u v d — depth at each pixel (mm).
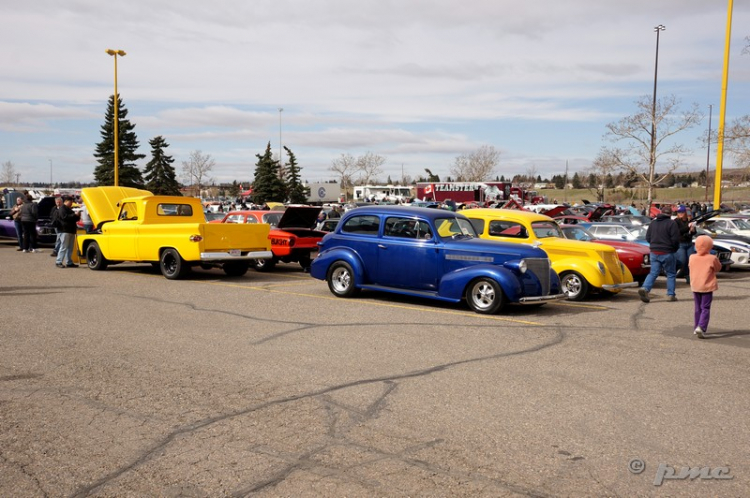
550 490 3809
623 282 12070
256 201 67312
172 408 5262
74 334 8148
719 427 4895
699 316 8273
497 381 6117
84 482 3906
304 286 13297
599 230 17281
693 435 4723
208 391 5738
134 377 6180
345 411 5211
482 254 10242
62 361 6762
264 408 5273
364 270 11430
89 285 12945
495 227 12984
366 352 7297
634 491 3807
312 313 9914
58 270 15633
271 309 10266
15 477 3973
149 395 5613
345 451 4375
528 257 10086
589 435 4707
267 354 7160
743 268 18797
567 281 11891
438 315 9844
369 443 4523
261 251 14938
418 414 5145
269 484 3869
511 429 4816
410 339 8031
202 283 13641
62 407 5277
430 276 10719
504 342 7902
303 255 16391
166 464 4160
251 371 6438
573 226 15359
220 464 4160
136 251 14797
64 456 4293
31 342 7656
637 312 10461
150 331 8391
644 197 87625
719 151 23969
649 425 4922
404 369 6555
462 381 6113
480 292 10133
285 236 15992
